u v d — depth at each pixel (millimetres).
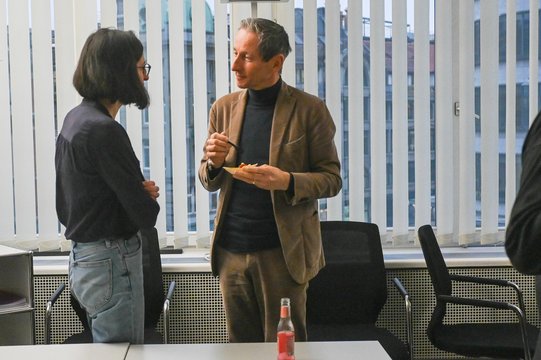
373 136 3602
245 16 3545
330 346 2111
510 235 1382
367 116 3613
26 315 2992
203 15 3531
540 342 1613
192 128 3600
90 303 2188
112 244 2160
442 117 3609
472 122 3617
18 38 3480
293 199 2309
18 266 2973
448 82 3594
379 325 3543
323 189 2383
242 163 2396
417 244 3701
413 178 3660
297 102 2432
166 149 3602
